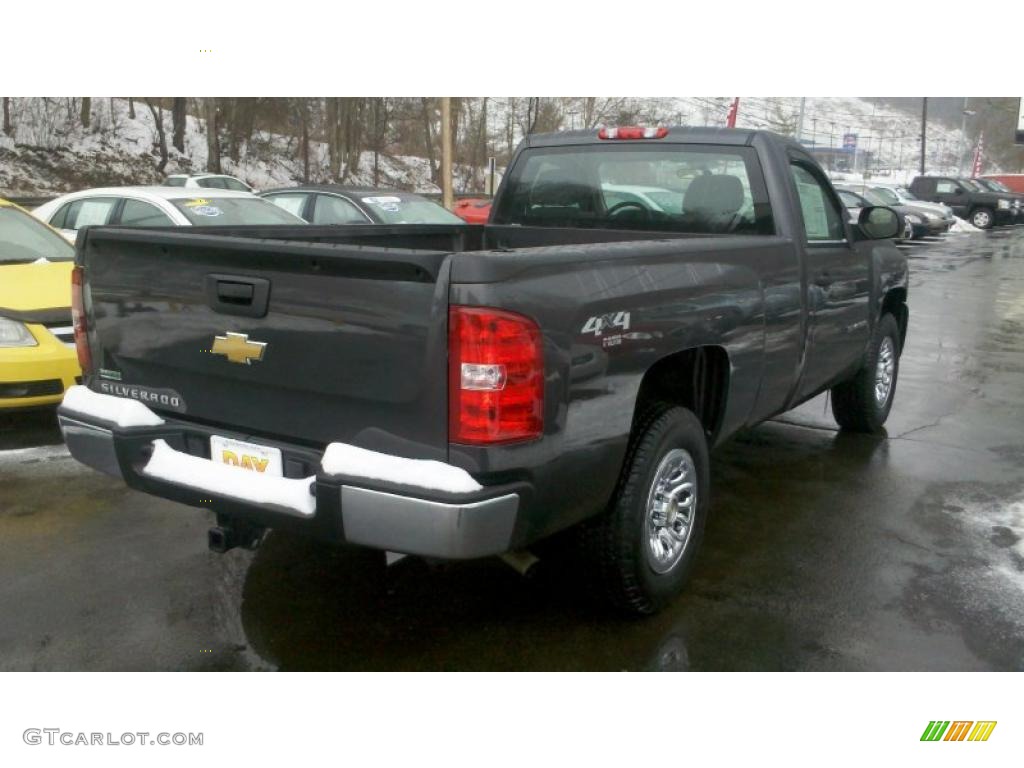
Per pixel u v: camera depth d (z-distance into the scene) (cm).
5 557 411
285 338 302
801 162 491
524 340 278
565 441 298
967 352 998
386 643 345
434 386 276
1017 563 429
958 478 554
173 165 3669
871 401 628
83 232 354
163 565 406
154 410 348
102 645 338
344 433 297
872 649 348
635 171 493
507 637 351
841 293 516
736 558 429
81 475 518
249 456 318
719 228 468
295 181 4034
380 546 284
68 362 568
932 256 2364
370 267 280
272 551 425
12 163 3231
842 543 449
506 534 285
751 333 404
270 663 330
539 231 519
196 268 320
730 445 618
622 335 318
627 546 342
